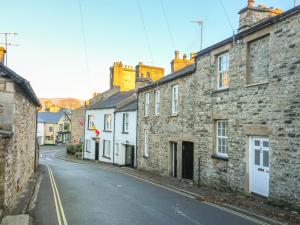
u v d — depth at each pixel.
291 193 10.38
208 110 15.67
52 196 12.94
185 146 18.62
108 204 11.43
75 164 32.91
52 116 80.75
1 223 8.40
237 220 9.30
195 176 16.66
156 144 22.17
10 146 9.71
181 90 18.61
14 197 11.22
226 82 14.70
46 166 28.62
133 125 27.92
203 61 16.27
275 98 11.23
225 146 14.61
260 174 12.05
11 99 10.11
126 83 44.19
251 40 12.69
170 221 9.19
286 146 10.66
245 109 12.85
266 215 9.76
